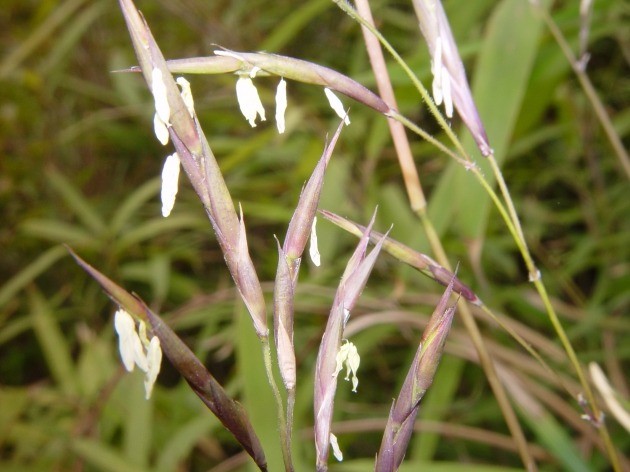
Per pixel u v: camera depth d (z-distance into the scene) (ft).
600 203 0.90
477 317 0.65
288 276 0.21
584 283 1.01
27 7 1.46
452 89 0.29
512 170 1.02
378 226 0.80
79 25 1.21
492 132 0.47
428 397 0.73
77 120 1.34
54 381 1.12
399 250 0.28
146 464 0.66
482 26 0.91
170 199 0.21
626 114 0.91
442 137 0.83
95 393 0.78
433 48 0.29
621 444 0.69
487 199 0.47
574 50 0.67
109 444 0.79
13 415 0.76
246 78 0.23
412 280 0.72
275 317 0.21
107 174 1.35
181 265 1.19
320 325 0.85
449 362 0.67
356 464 0.50
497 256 0.85
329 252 0.78
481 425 0.88
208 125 1.15
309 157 0.84
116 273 0.99
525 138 0.90
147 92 1.24
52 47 1.40
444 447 0.81
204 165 0.21
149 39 0.21
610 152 0.94
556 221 0.97
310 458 0.64
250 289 0.21
